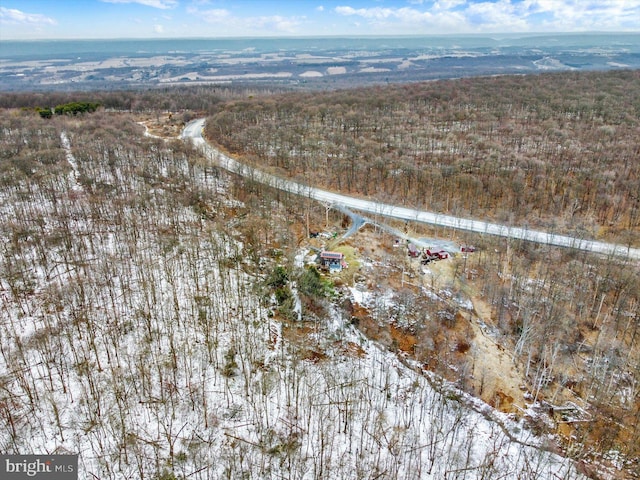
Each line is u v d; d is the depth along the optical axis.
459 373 71.06
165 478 49.66
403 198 122.25
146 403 58.12
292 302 79.62
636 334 76.75
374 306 83.31
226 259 89.44
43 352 62.25
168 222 101.31
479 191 118.25
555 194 116.06
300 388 62.97
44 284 76.81
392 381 67.50
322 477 51.44
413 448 55.66
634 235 100.19
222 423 56.88
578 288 85.06
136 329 69.19
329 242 103.44
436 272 92.94
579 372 71.50
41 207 100.56
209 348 64.81
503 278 90.00
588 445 61.31
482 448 58.12
